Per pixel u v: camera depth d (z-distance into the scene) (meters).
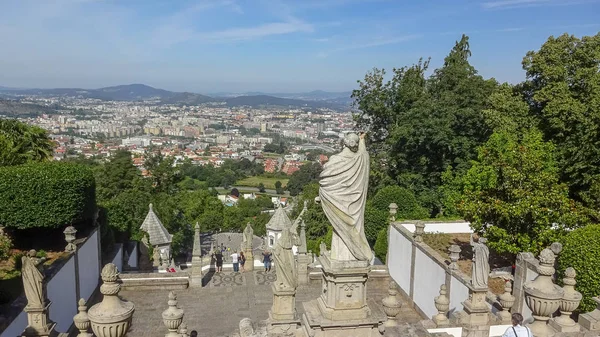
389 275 27.98
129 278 26.25
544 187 20.86
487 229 21.48
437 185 40.06
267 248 35.72
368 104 44.16
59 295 19.70
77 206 23.84
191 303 24.56
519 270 18.83
